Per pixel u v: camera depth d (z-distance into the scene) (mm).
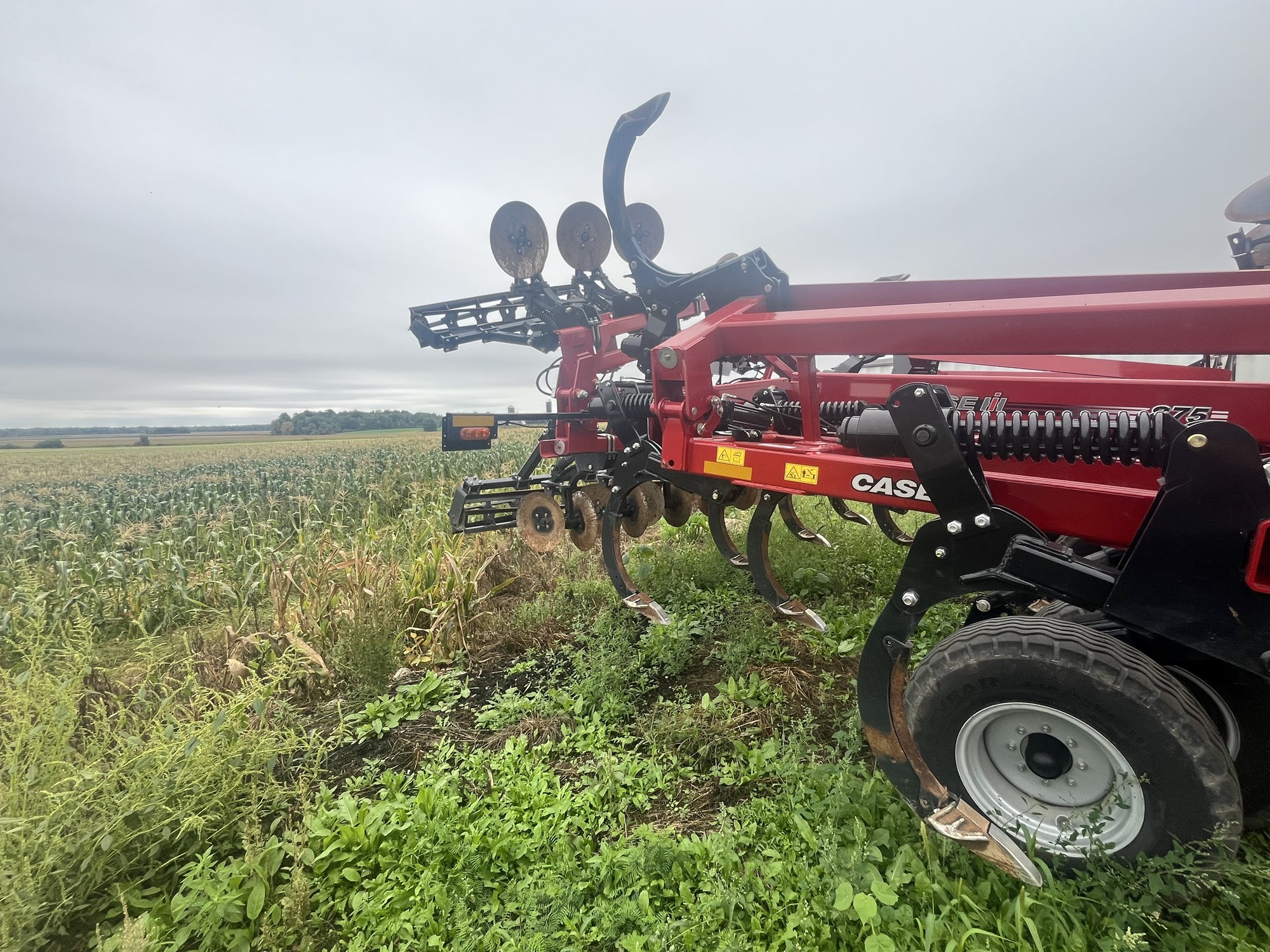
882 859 1983
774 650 3756
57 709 2482
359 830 2379
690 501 5379
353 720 3484
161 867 2275
